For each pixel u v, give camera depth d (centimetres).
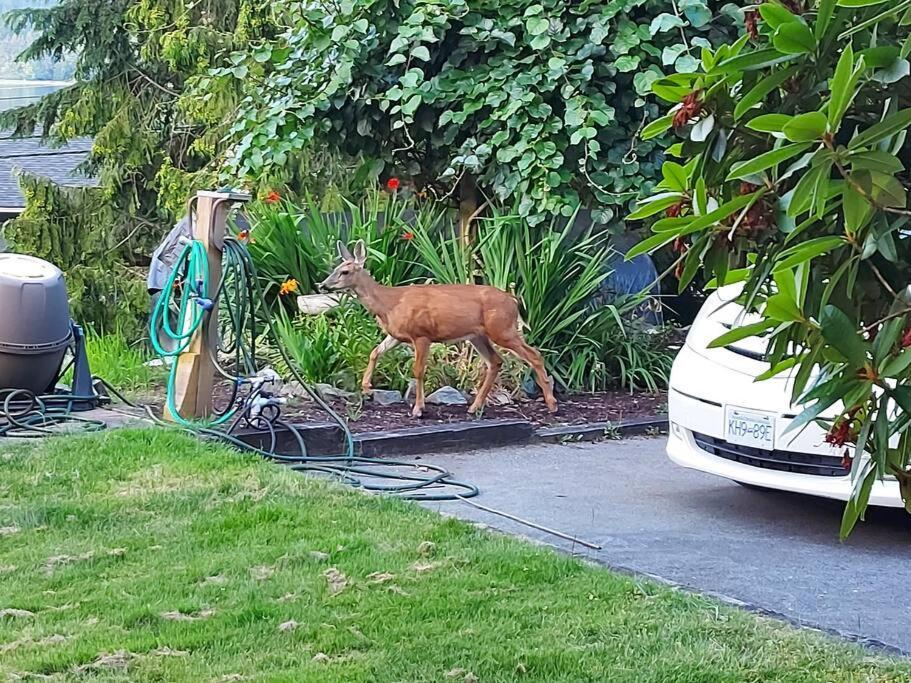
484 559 549
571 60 1002
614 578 532
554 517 673
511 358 1005
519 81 999
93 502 625
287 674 416
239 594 497
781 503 720
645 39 991
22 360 848
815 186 225
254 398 803
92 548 555
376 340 988
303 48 1073
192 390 834
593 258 1028
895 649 461
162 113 1925
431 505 684
